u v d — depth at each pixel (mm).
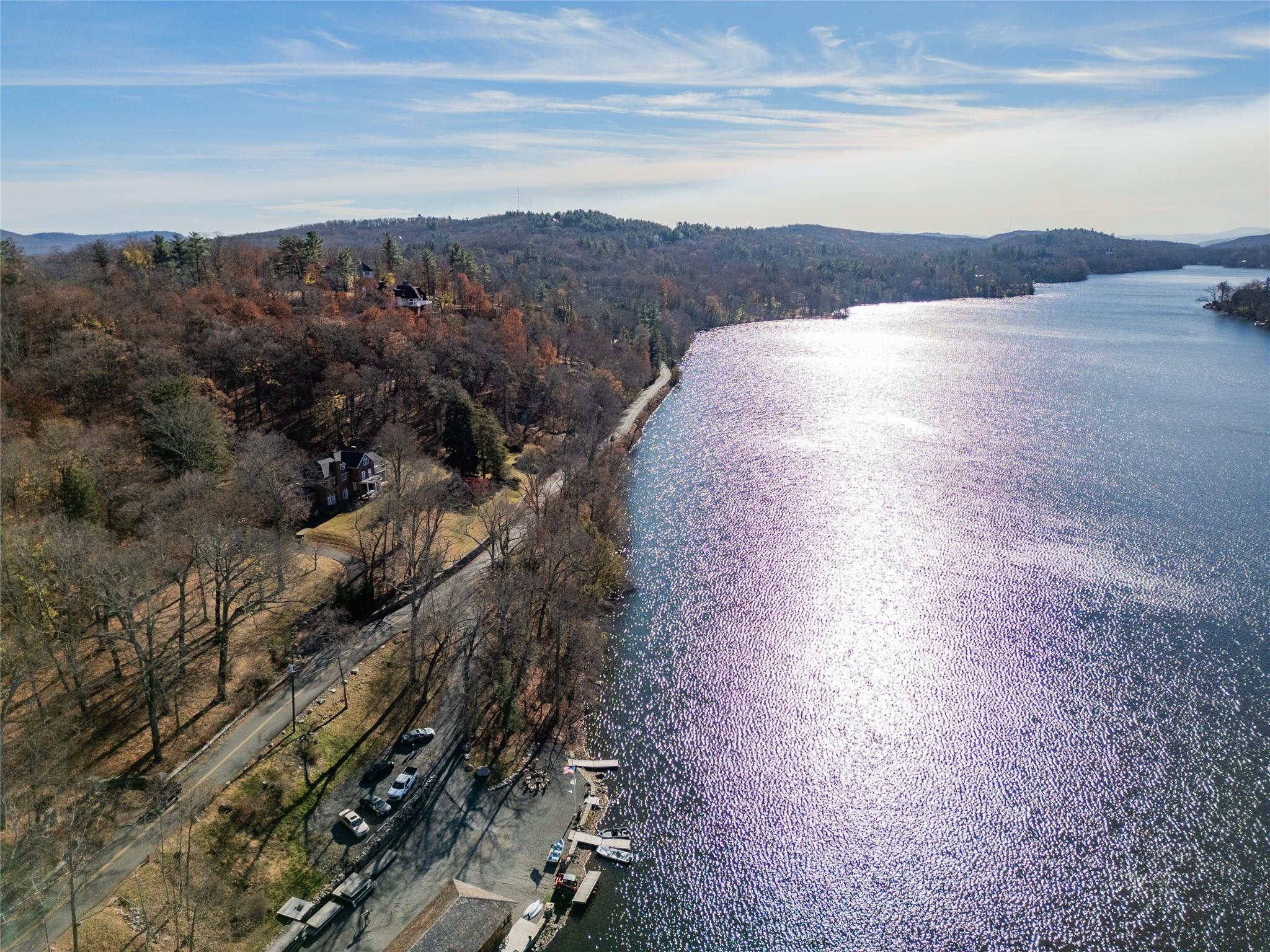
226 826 66500
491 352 167625
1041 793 75625
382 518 108000
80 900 57062
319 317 153375
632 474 160375
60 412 107562
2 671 66125
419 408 148375
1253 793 75062
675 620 105000
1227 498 141500
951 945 61812
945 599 108625
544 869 67688
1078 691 89375
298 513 109688
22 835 58688
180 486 94938
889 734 83438
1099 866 68062
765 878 67438
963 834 71375
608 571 109938
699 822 73062
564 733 84188
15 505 83188
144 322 132625
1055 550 122250
